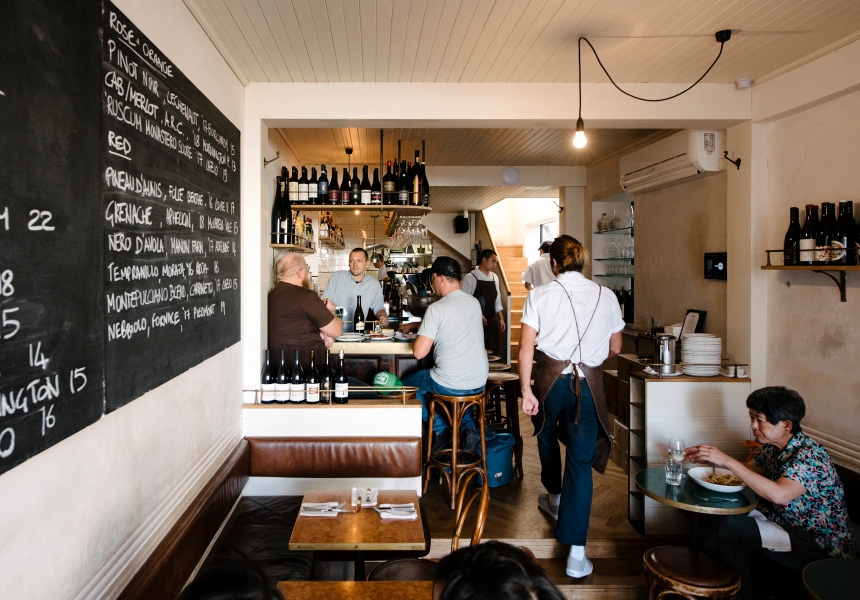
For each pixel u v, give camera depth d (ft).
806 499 8.00
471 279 21.06
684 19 8.26
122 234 5.23
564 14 8.03
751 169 11.38
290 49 9.12
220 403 8.95
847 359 9.59
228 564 3.10
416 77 10.55
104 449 5.08
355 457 10.12
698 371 11.16
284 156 15.43
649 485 8.48
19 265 3.67
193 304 7.32
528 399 9.68
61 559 4.39
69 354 4.29
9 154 3.57
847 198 9.59
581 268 9.95
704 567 7.47
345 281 15.71
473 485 12.19
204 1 7.47
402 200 14.43
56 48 4.13
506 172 21.08
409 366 13.43
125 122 5.30
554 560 9.98
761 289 11.45
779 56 9.79
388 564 7.20
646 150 15.07
